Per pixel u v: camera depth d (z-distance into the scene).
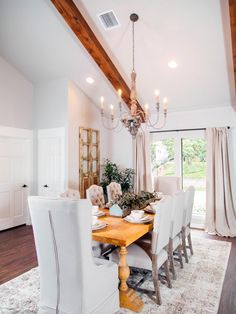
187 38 3.54
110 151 6.11
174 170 5.40
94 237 2.26
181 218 3.07
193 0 3.00
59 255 1.82
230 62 3.80
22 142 5.29
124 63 4.27
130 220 2.68
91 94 5.32
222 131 4.73
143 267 2.41
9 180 5.00
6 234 4.58
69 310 1.83
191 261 3.35
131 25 3.52
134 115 3.15
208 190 4.81
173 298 2.45
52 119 5.08
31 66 4.83
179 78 4.38
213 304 2.35
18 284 2.72
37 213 1.86
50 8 3.51
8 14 3.80
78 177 5.09
